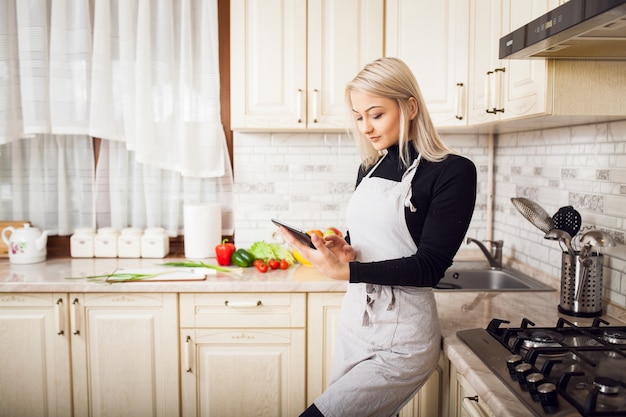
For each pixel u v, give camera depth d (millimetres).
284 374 2383
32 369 2363
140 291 2314
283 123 2551
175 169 2830
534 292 2160
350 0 2514
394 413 1614
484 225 2988
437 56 2387
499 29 1917
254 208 2934
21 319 2344
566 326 1690
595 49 1442
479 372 1343
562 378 1195
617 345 1440
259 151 2908
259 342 2361
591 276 1803
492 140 2936
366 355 1586
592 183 2006
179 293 2334
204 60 2791
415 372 1552
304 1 2514
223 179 2928
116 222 2871
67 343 2352
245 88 2545
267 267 2525
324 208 2938
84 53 2693
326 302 2352
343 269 1449
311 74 2535
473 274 2625
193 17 2789
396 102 1506
